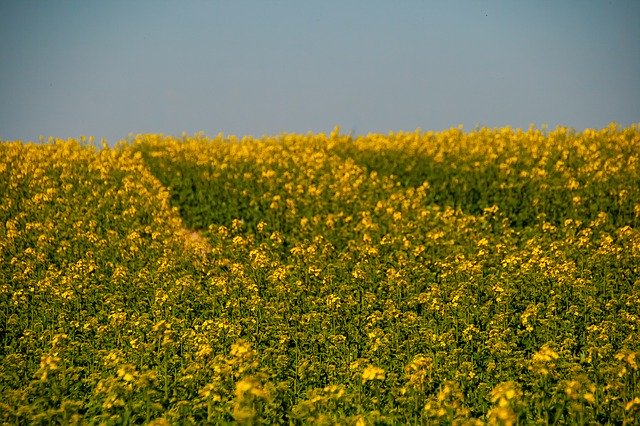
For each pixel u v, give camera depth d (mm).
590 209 27594
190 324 18250
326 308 18812
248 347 13117
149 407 12195
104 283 21969
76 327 18234
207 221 29922
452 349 15625
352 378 13930
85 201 29109
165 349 15352
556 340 16375
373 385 13195
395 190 31844
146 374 12539
